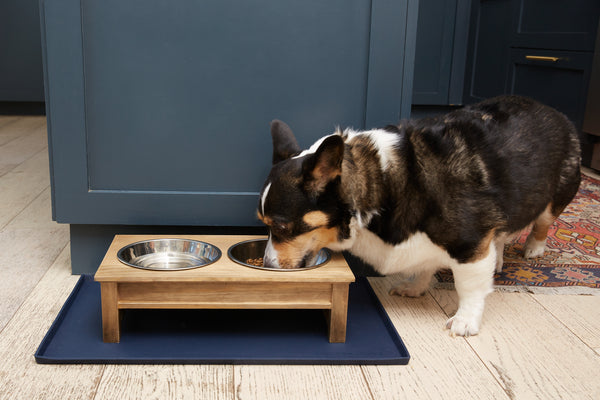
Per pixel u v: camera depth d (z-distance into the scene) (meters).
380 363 1.75
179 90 2.19
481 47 4.98
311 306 1.82
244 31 2.16
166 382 1.62
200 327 1.93
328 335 1.88
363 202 1.82
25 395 1.53
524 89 4.49
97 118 2.18
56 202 2.23
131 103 2.18
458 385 1.65
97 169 2.23
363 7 2.16
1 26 5.63
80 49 2.09
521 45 4.42
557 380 1.68
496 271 2.48
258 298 1.80
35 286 2.22
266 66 2.20
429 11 4.92
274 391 1.59
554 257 2.68
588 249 2.78
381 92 2.24
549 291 2.31
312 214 1.75
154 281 1.74
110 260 1.85
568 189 2.41
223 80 2.20
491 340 1.91
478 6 4.93
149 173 2.26
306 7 2.15
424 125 1.95
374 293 2.24
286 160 1.82
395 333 1.90
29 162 4.14
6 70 5.77
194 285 1.77
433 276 2.49
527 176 2.03
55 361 1.68
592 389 1.64
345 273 1.80
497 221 1.87
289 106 2.25
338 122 2.28
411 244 1.89
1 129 5.31
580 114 3.92
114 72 2.15
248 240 2.10
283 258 1.80
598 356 1.82
